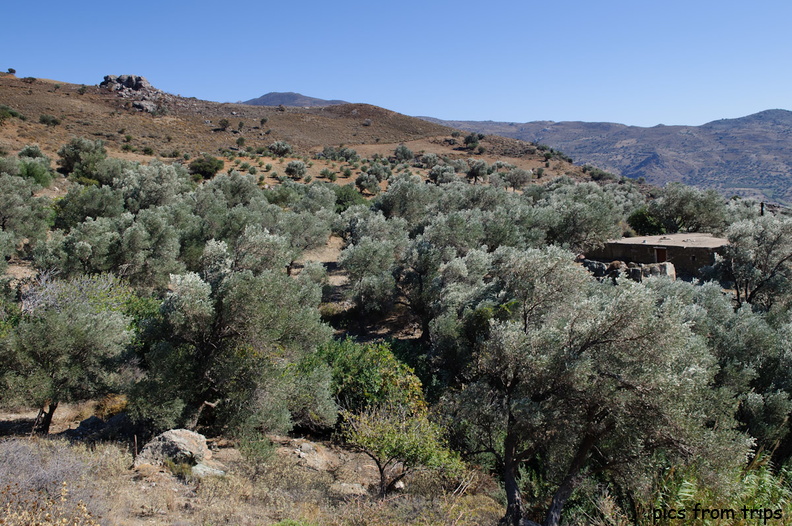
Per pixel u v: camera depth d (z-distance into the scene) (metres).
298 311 14.76
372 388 15.03
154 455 10.08
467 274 22.45
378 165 78.00
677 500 6.57
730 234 23.64
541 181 86.94
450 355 17.47
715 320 17.33
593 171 103.62
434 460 10.30
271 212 32.66
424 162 99.31
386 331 24.44
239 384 12.49
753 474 7.26
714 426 11.37
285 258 20.91
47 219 31.50
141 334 13.01
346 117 148.88
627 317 10.66
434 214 38.56
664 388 9.72
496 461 13.41
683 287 18.56
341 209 49.09
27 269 25.23
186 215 30.09
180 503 8.23
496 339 12.99
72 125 78.75
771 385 14.23
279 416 12.46
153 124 96.88
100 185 45.97
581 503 11.07
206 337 12.96
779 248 22.41
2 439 9.74
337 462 12.74
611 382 10.32
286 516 8.28
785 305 21.86
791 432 13.54
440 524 8.34
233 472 10.30
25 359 10.82
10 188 30.52
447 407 14.10
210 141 93.50
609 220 30.59
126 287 19.69
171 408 11.59
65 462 8.09
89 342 11.84
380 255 25.81
